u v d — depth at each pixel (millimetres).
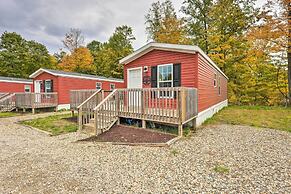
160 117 6328
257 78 19250
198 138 6000
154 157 4328
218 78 13000
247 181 3107
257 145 5270
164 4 25859
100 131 6609
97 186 3023
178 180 3188
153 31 26156
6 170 3721
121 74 28703
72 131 7320
